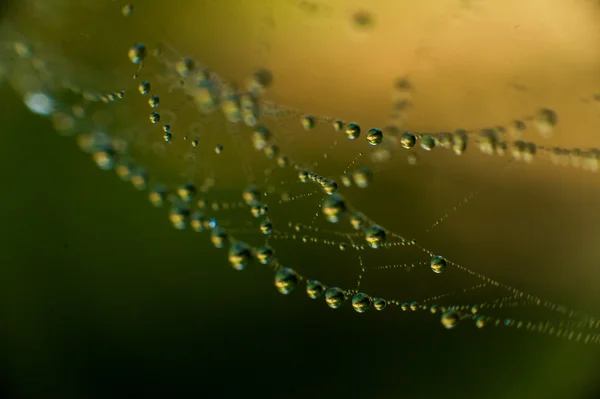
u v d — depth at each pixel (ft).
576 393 0.31
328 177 0.31
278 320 0.31
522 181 0.31
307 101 0.31
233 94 0.31
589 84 0.31
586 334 0.31
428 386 0.31
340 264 0.30
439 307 0.29
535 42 0.31
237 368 0.31
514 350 0.31
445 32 0.31
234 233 0.31
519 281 0.30
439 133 0.31
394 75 0.31
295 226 0.30
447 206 0.31
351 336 0.31
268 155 0.31
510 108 0.31
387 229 0.30
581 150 0.31
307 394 0.31
